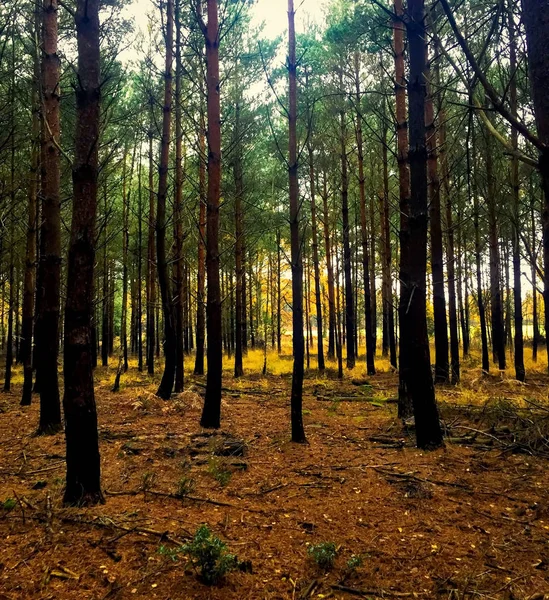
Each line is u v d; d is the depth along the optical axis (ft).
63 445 19.26
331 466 16.48
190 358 70.49
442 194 39.55
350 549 10.46
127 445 18.60
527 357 61.98
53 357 21.75
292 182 20.03
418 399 18.33
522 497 13.30
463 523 11.76
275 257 82.69
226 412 27.43
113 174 51.47
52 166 21.89
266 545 10.61
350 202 60.34
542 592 8.79
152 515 11.90
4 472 15.66
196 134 39.32
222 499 13.33
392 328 52.26
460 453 17.52
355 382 40.50
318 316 53.06
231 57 42.24
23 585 8.75
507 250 50.67
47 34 21.42
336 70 44.09
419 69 17.67
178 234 35.45
